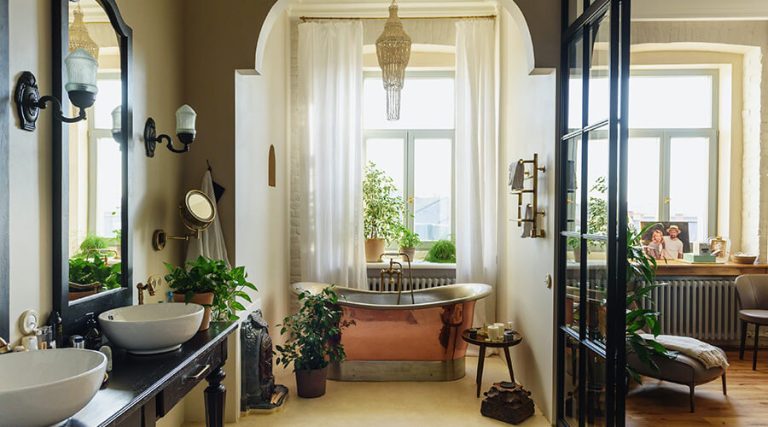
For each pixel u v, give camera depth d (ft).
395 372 13.24
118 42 7.61
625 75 7.71
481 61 15.47
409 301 14.69
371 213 16.49
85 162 6.73
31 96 5.63
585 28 9.09
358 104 15.62
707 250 16.70
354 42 15.62
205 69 10.19
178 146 9.98
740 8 12.94
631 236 11.98
